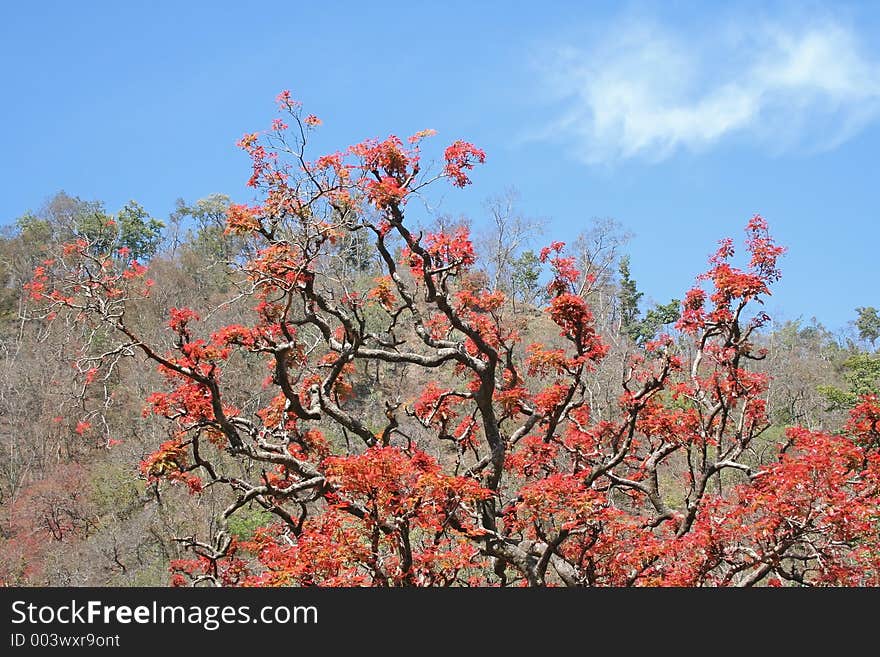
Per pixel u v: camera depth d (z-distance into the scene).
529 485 14.56
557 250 17.66
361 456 12.92
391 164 15.72
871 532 13.32
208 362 15.12
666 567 14.36
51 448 38.19
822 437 14.33
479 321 18.56
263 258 15.44
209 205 77.25
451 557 13.44
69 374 40.00
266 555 13.56
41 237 68.06
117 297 15.19
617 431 18.64
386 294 18.28
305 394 17.67
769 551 13.61
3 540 32.81
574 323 17.27
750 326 17.45
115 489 33.72
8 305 59.19
